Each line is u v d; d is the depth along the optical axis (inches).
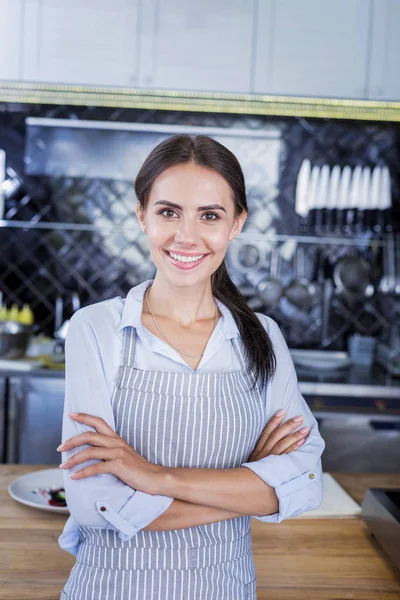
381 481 68.9
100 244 140.8
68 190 139.3
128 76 123.3
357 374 127.2
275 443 46.4
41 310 140.9
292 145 139.7
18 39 122.6
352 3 123.7
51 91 124.3
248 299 142.2
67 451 42.4
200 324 45.5
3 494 61.0
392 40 124.3
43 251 140.4
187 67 123.6
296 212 140.9
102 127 129.3
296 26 123.8
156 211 41.1
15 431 117.9
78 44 122.9
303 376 123.5
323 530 57.1
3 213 139.1
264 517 43.3
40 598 44.9
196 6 122.9
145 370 42.8
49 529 54.6
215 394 43.0
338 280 142.4
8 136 137.3
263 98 124.8
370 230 141.3
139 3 122.4
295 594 46.7
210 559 41.3
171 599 40.2
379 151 139.9
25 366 118.2
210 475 41.5
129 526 40.1
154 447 42.3
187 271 41.6
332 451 116.3
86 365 43.4
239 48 123.8
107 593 40.2
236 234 45.1
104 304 46.0
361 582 48.8
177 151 40.5
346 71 124.7
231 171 41.1
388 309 143.2
